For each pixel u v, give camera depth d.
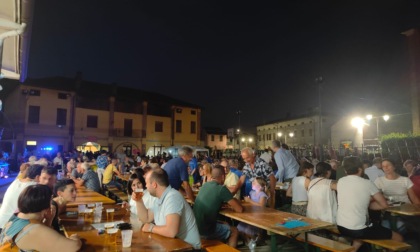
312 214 5.20
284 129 57.53
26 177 4.68
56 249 2.74
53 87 31.17
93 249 3.16
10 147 27.78
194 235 3.73
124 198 8.76
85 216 4.69
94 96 34.28
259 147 65.62
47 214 3.28
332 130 46.12
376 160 8.11
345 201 4.59
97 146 26.16
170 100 42.34
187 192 6.13
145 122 37.75
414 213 4.85
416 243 5.62
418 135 15.05
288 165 8.17
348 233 4.52
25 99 29.70
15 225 2.79
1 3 4.16
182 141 41.03
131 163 17.86
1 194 12.04
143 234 3.74
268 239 6.26
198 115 42.91
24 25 4.79
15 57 6.78
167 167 6.07
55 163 17.61
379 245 4.25
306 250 4.45
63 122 31.86
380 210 5.05
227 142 61.00
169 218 3.55
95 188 8.82
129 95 37.59
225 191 4.87
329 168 5.45
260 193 5.96
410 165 7.33
